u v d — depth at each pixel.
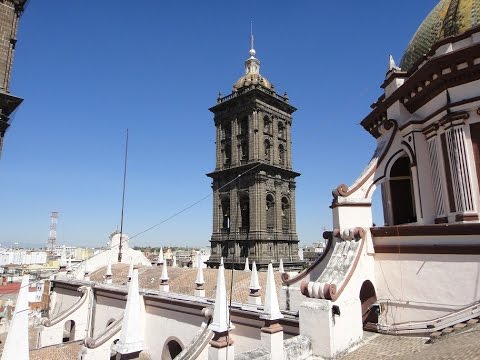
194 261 75.88
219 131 77.62
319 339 13.66
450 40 17.17
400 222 20.14
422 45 20.67
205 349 20.41
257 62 81.38
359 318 14.76
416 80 17.38
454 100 16.28
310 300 14.37
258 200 66.81
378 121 21.23
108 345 27.08
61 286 48.56
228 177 72.50
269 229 68.81
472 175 15.55
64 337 42.69
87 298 38.50
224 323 17.19
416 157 17.66
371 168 18.08
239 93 74.81
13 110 20.39
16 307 9.98
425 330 14.06
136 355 13.70
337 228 17.06
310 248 107.94
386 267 15.95
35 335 41.47
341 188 17.08
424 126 17.84
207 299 25.27
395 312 15.39
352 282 14.80
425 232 14.90
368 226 17.20
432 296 14.50
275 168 70.50
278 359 12.98
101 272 56.25
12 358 9.59
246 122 72.88
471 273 13.68
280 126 77.19
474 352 8.90
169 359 25.98
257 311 20.12
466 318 13.10
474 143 15.73
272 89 76.12
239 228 68.88
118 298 33.81
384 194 21.28
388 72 20.62
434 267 14.60
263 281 34.00
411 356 11.37
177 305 25.48
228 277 37.19
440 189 16.84
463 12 18.59
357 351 13.66
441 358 9.50
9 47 20.91
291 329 18.02
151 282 42.31
